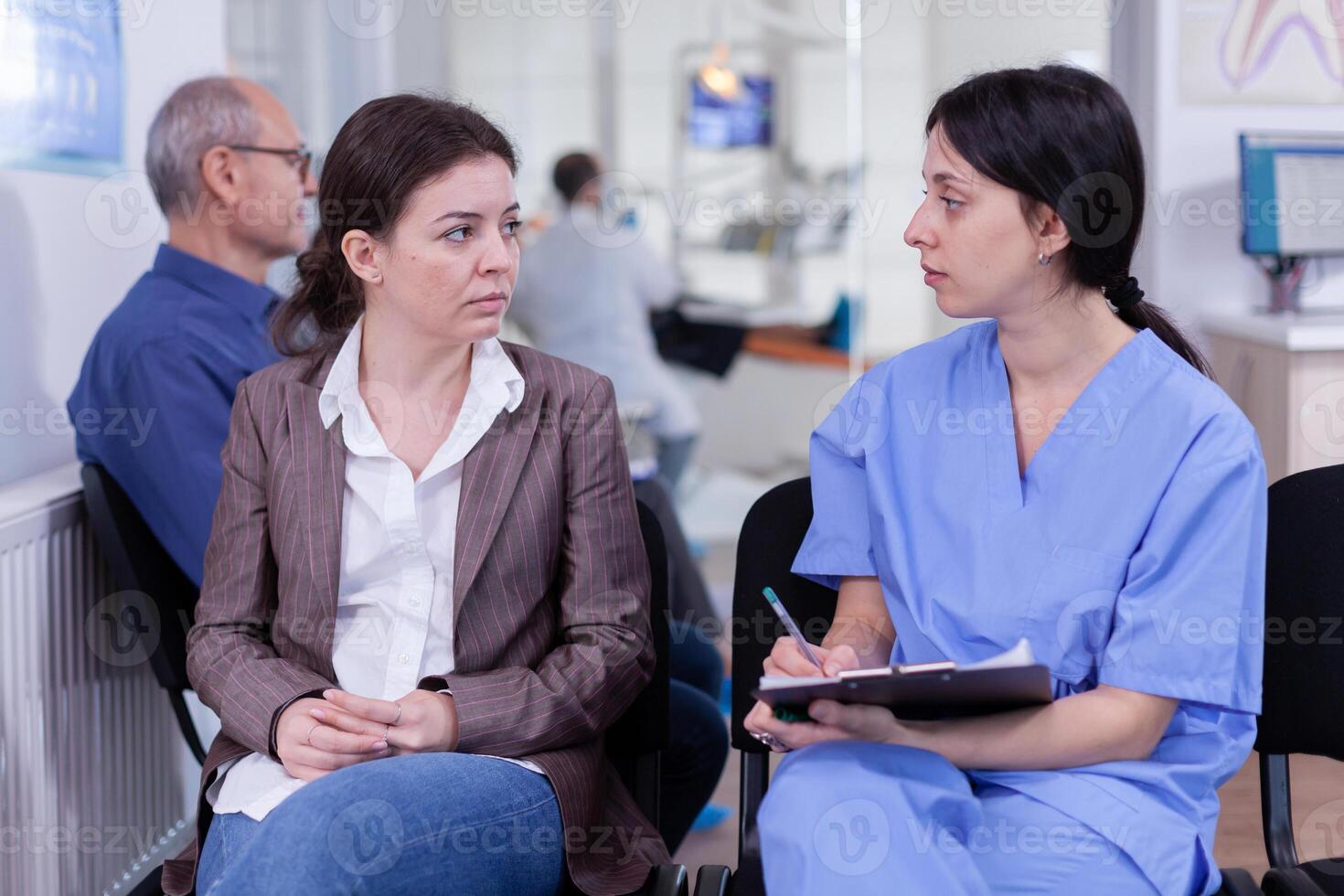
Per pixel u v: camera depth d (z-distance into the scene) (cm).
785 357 442
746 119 431
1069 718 108
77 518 170
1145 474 114
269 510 130
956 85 121
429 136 123
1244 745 116
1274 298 285
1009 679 98
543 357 136
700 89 425
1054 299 117
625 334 421
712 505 443
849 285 443
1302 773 231
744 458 444
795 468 446
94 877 174
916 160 441
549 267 418
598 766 128
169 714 203
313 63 365
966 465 123
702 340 436
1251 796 223
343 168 126
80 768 170
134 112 221
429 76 411
